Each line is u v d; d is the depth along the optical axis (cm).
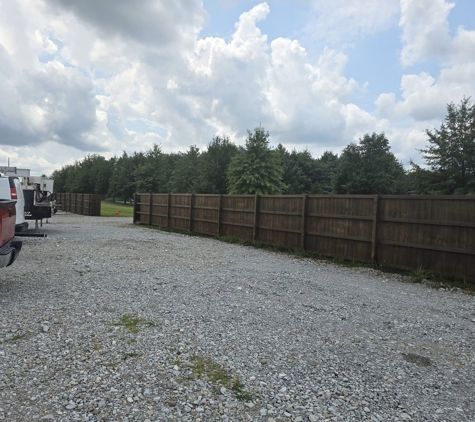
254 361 302
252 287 560
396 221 755
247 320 404
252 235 1158
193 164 3931
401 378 283
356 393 258
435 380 282
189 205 1471
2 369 271
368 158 4316
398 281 684
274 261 845
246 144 2602
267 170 2553
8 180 871
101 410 225
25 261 694
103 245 962
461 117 2736
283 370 288
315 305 477
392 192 4097
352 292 564
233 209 1245
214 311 430
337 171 4538
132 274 612
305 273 707
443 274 673
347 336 370
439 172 2791
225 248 1042
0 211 462
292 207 1017
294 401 244
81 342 325
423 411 238
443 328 407
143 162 5450
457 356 331
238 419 222
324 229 924
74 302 442
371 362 310
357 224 841
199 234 1422
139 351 311
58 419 214
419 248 716
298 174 4819
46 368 275
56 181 7788
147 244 1030
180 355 308
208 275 634
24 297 455
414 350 341
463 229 646
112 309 421
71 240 1044
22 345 314
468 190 2606
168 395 245
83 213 2578
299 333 372
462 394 262
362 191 4225
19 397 235
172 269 673
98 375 267
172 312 420
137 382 260
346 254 868
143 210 1809
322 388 263
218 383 264
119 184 5569
